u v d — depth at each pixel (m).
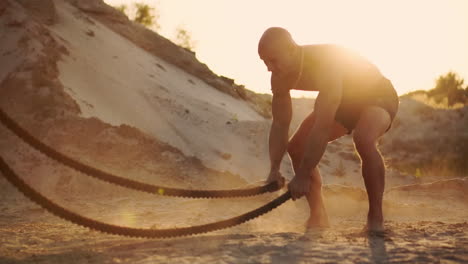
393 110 4.80
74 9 27.52
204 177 13.45
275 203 4.27
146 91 22.86
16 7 19.94
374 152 4.57
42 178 11.33
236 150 20.58
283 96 4.88
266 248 3.70
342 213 8.29
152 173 12.72
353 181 20.92
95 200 10.01
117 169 12.31
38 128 13.51
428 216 8.10
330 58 4.60
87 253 3.70
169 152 13.95
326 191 8.70
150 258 3.42
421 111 39.62
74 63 20.56
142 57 27.73
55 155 3.60
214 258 3.37
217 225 4.02
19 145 12.60
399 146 34.19
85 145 12.92
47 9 23.30
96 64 22.22
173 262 3.27
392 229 4.88
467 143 33.22
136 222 6.57
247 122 22.83
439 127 36.94
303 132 4.99
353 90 4.67
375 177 4.59
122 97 20.62
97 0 29.52
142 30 30.77
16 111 14.38
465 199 10.57
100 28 27.31
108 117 18.17
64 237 4.77
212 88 30.98
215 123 22.92
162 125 20.33
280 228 5.61
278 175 4.73
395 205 8.58
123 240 4.34
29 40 17.94
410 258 3.40
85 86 19.50
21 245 4.35
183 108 22.86
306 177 4.31
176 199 9.91
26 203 9.48
